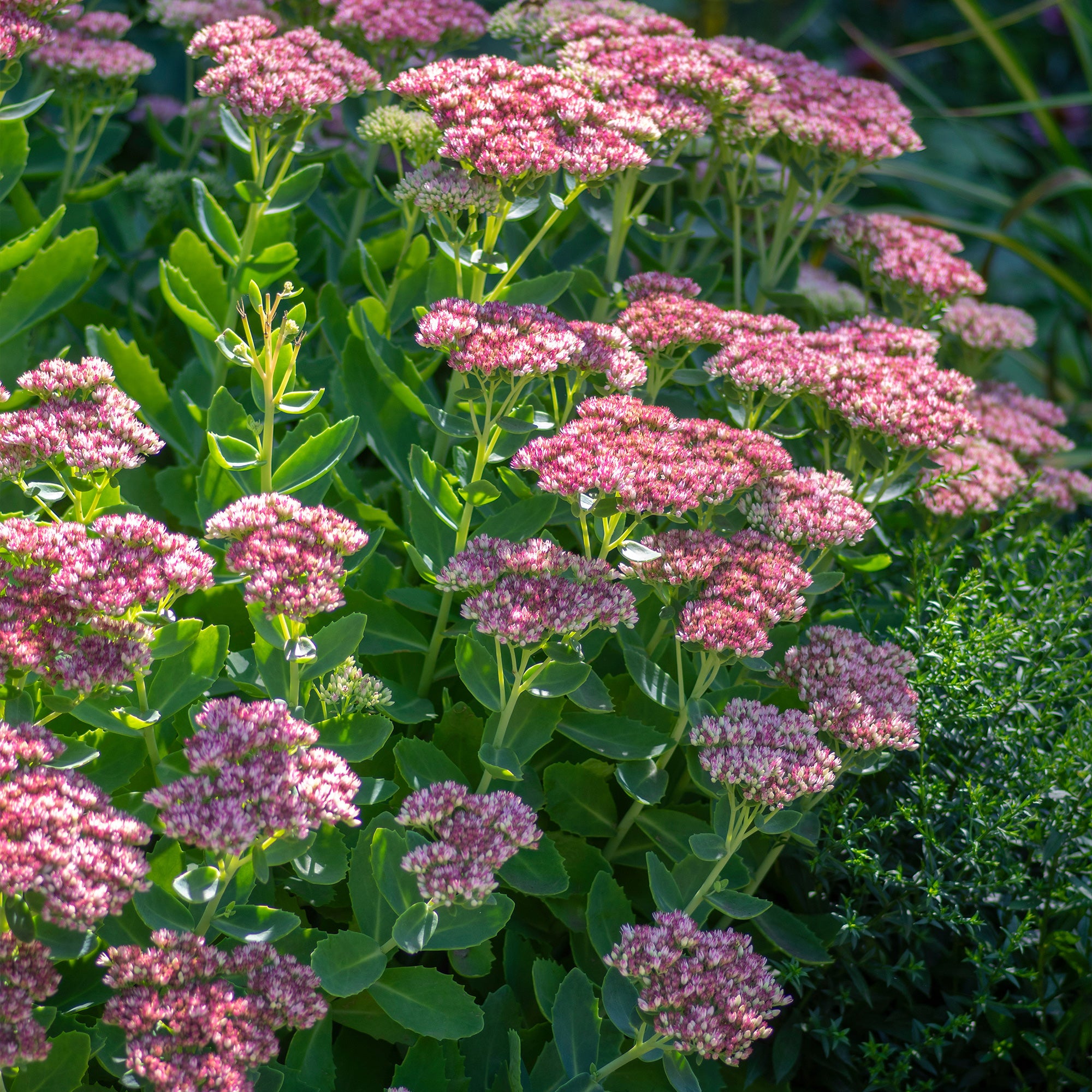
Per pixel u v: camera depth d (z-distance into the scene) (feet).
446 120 6.64
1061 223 12.73
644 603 6.68
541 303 6.88
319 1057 6.10
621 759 6.35
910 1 15.14
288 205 7.00
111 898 5.82
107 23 7.53
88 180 7.81
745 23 13.47
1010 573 7.13
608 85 7.00
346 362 6.81
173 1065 5.78
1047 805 6.71
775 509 6.55
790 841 6.64
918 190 12.31
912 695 6.47
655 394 6.86
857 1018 6.60
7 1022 5.76
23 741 5.91
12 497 6.68
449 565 6.32
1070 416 9.43
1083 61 10.73
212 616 6.57
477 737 6.48
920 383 6.81
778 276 7.49
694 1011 6.01
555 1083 6.16
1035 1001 6.54
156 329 7.57
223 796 5.91
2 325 6.85
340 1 7.32
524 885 6.28
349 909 6.41
